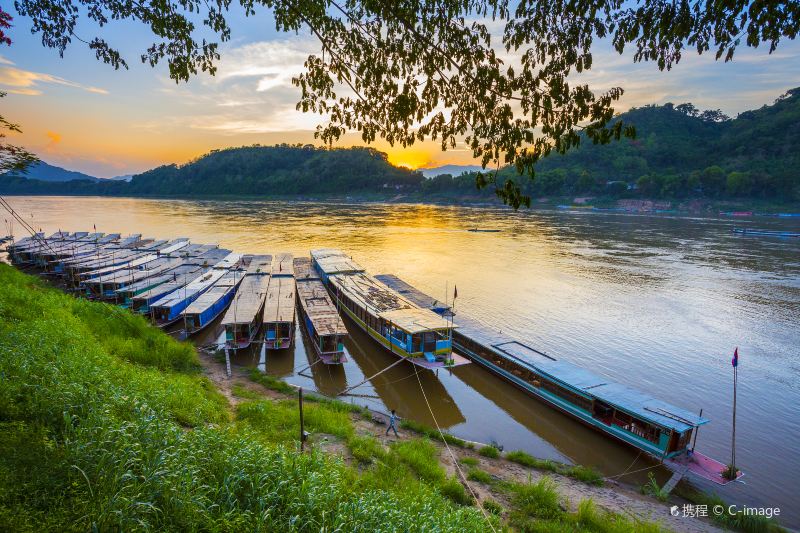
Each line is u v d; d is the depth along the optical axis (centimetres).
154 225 9156
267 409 1856
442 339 2702
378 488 1256
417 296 3738
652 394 2462
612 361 2844
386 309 3127
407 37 773
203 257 5144
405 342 2670
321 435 1705
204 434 1037
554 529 1325
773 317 3662
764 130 15638
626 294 4275
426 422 2242
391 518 913
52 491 696
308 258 5556
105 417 943
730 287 4534
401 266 5444
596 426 2133
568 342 3133
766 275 5056
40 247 5016
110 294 3572
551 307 3875
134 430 912
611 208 14525
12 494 666
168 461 828
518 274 5066
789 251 6588
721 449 2027
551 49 720
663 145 18175
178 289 3681
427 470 1562
